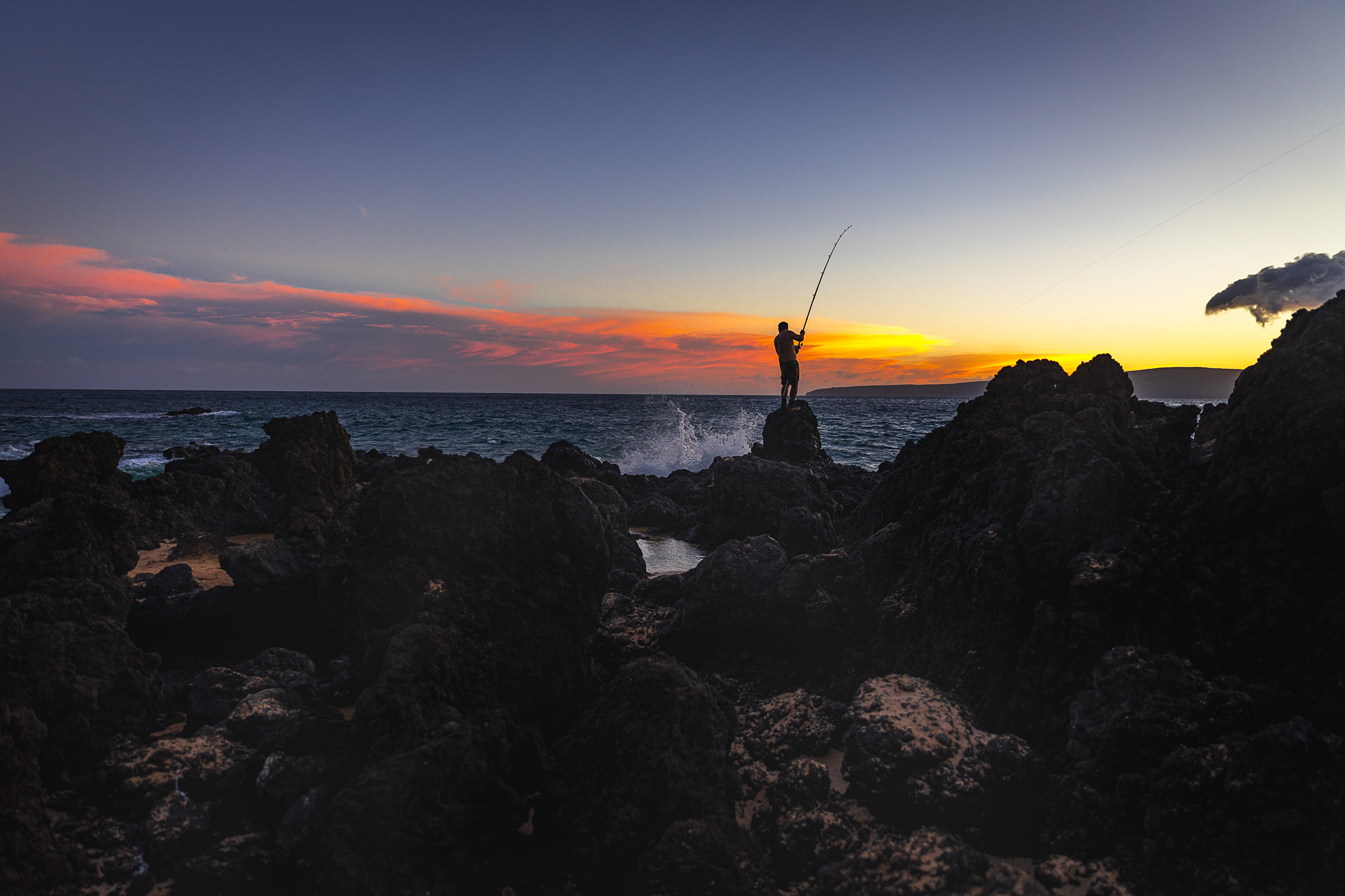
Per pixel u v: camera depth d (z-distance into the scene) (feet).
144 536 35.17
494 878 11.65
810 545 27.55
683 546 38.32
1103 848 11.70
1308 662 13.65
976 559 16.30
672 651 20.02
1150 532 16.12
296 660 18.44
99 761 14.35
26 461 35.60
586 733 14.55
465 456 18.67
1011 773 12.51
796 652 19.53
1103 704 13.21
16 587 18.86
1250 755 11.28
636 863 11.66
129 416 189.26
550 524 16.99
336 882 10.79
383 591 16.72
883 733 13.48
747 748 15.14
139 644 19.70
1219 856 10.88
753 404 401.70
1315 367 14.75
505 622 15.84
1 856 10.50
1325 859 10.37
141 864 11.76
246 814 13.12
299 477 37.47
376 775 11.59
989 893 9.94
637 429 142.10
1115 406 20.18
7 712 11.20
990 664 15.57
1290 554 14.66
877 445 113.70
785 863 11.82
